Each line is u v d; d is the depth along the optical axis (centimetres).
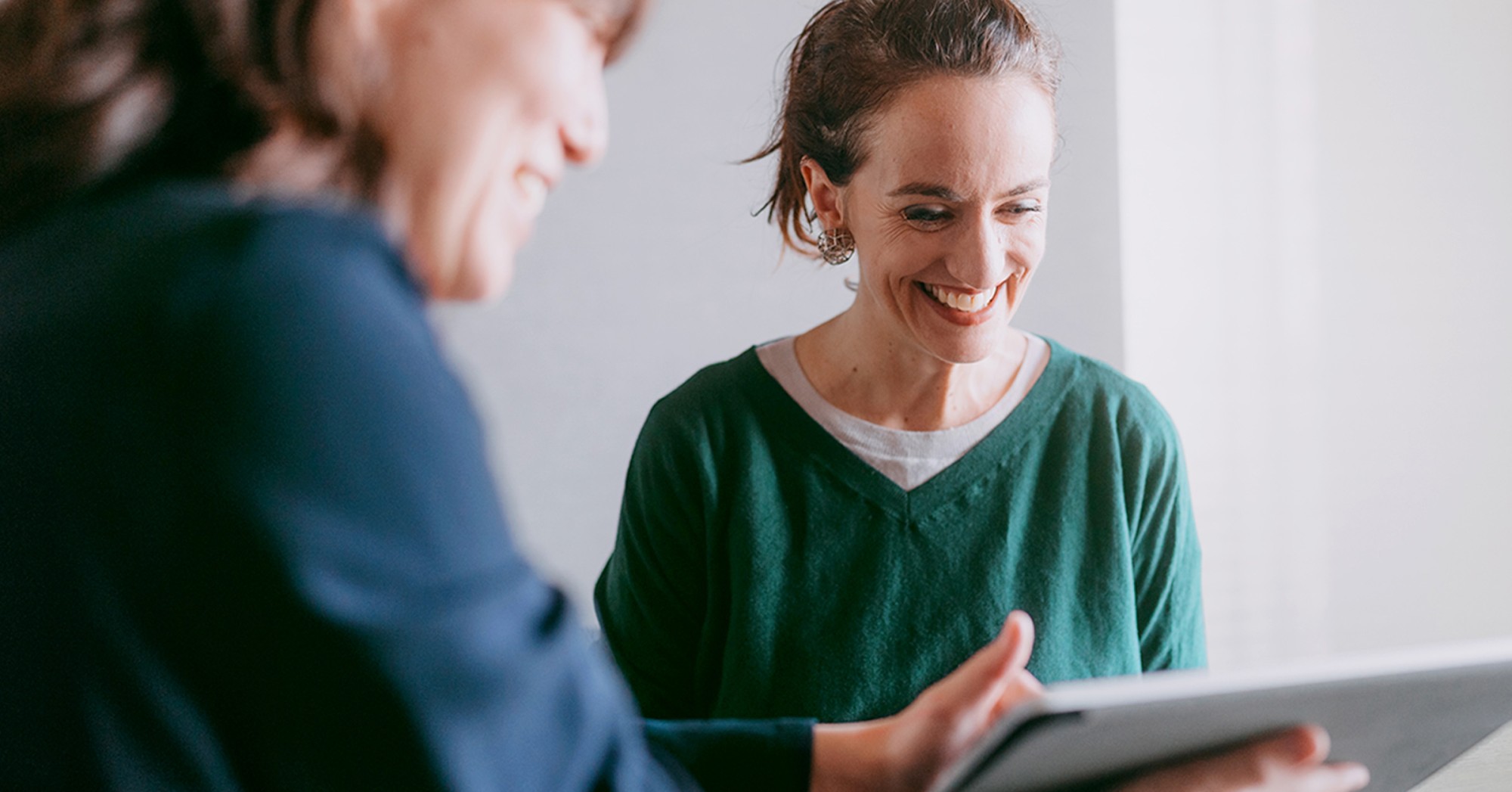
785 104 112
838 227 111
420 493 45
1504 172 271
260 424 42
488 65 54
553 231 225
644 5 60
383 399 44
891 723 78
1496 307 275
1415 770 76
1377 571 277
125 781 44
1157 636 116
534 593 50
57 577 44
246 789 47
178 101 51
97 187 50
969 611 108
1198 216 261
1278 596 275
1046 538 111
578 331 228
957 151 94
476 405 50
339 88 51
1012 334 117
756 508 110
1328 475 274
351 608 43
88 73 49
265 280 44
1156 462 114
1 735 45
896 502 109
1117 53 240
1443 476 277
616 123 224
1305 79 261
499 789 47
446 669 44
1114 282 245
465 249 56
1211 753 66
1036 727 55
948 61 94
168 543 43
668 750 79
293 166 51
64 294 45
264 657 43
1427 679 62
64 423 43
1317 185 265
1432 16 265
